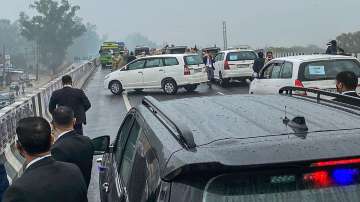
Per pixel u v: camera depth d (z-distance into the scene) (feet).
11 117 38.32
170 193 8.63
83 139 17.44
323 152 8.57
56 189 11.79
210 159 8.42
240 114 11.71
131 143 14.17
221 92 79.87
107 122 54.60
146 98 14.80
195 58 82.84
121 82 84.38
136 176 11.51
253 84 46.09
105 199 15.81
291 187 8.53
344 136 9.25
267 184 8.51
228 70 87.15
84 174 17.26
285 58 42.98
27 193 11.52
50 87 64.08
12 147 38.22
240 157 8.48
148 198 9.52
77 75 109.50
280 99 13.89
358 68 40.70
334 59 40.78
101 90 94.32
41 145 11.96
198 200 8.39
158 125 11.37
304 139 9.16
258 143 9.05
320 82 40.01
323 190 8.54
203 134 10.00
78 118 31.60
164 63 82.23
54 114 17.25
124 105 69.26
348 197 8.54
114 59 145.28
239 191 8.47
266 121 10.77
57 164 12.23
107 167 17.95
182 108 13.04
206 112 12.12
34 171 11.88
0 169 15.11
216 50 132.67
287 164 8.35
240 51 87.92
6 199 11.57
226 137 9.59
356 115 11.18
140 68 83.20
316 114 11.41
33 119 12.14
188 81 81.10
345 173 8.59
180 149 9.16
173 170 8.52
